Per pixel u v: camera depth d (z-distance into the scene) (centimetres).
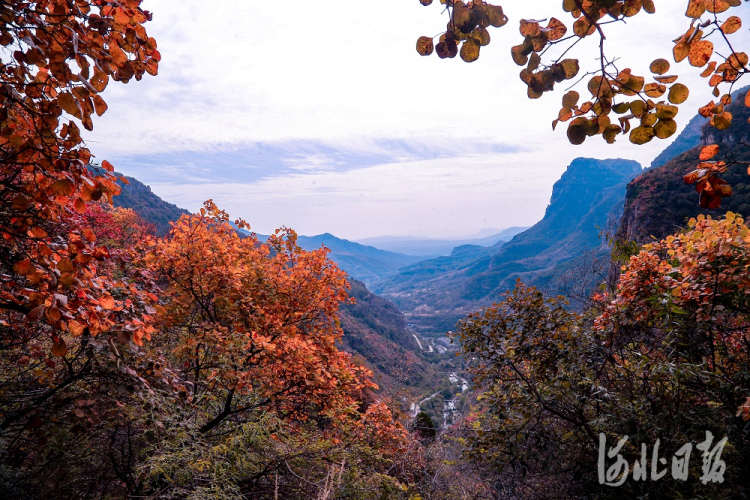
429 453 606
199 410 418
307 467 397
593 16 88
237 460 322
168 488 288
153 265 551
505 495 457
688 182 120
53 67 142
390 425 555
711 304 339
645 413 349
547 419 439
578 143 103
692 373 311
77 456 321
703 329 336
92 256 203
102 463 338
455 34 98
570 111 100
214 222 656
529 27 93
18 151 157
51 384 306
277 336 566
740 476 300
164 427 319
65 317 189
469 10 92
